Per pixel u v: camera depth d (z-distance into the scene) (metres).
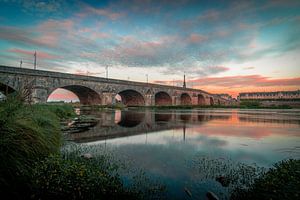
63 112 30.59
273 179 6.62
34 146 7.49
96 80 60.19
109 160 10.27
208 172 8.83
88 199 5.68
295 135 19.20
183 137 17.67
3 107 7.14
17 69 39.88
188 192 6.78
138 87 77.69
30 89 8.45
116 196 6.16
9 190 5.23
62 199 5.55
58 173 6.50
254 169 9.20
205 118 38.12
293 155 11.87
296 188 5.68
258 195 6.02
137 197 6.35
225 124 28.27
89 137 16.98
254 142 15.70
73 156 9.96
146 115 43.47
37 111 13.09
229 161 10.55
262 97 192.25
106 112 50.66
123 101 95.69
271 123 30.05
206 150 12.99
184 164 9.92
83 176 6.53
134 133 19.61
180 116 42.25
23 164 6.19
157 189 7.04
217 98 145.50
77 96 74.88
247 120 34.56
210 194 6.53
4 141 5.78
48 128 11.43
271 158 11.20
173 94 98.56
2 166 5.32
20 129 6.98
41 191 5.70
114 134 18.84
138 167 9.33
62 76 49.97
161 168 9.27
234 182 7.71
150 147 13.67
